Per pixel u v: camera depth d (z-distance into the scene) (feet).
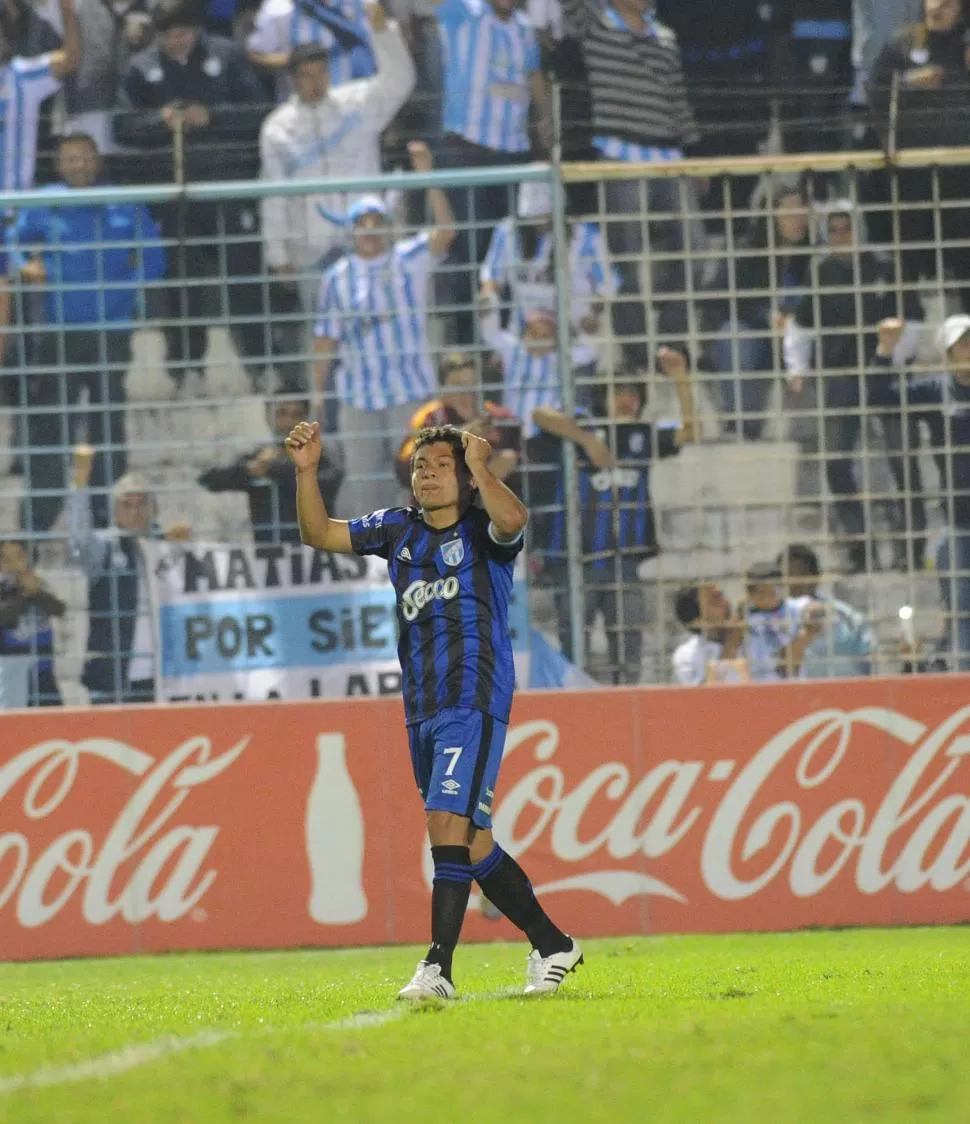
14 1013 61.57
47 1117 32.48
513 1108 32.50
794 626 134.82
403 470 135.64
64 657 133.49
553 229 135.23
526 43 156.76
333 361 141.79
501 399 140.77
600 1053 39.99
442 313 143.74
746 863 115.85
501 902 57.82
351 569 132.57
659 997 56.90
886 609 136.15
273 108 156.15
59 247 134.62
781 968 75.15
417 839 115.44
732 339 139.33
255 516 139.03
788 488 138.00
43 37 159.63
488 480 53.93
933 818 116.26
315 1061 39.65
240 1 161.38
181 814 114.93
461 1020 48.16
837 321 142.00
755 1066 37.65
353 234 135.33
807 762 116.37
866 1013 48.98
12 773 114.32
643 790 115.75
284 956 109.91
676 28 159.12
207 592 132.57
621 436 139.03
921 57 157.07
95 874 114.32
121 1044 45.83
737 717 116.37
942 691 116.98
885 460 138.92
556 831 115.24
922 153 133.80
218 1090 35.55
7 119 158.81
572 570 129.18
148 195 132.98
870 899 115.96
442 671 54.85
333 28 162.30
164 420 142.61
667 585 135.03
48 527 139.23
